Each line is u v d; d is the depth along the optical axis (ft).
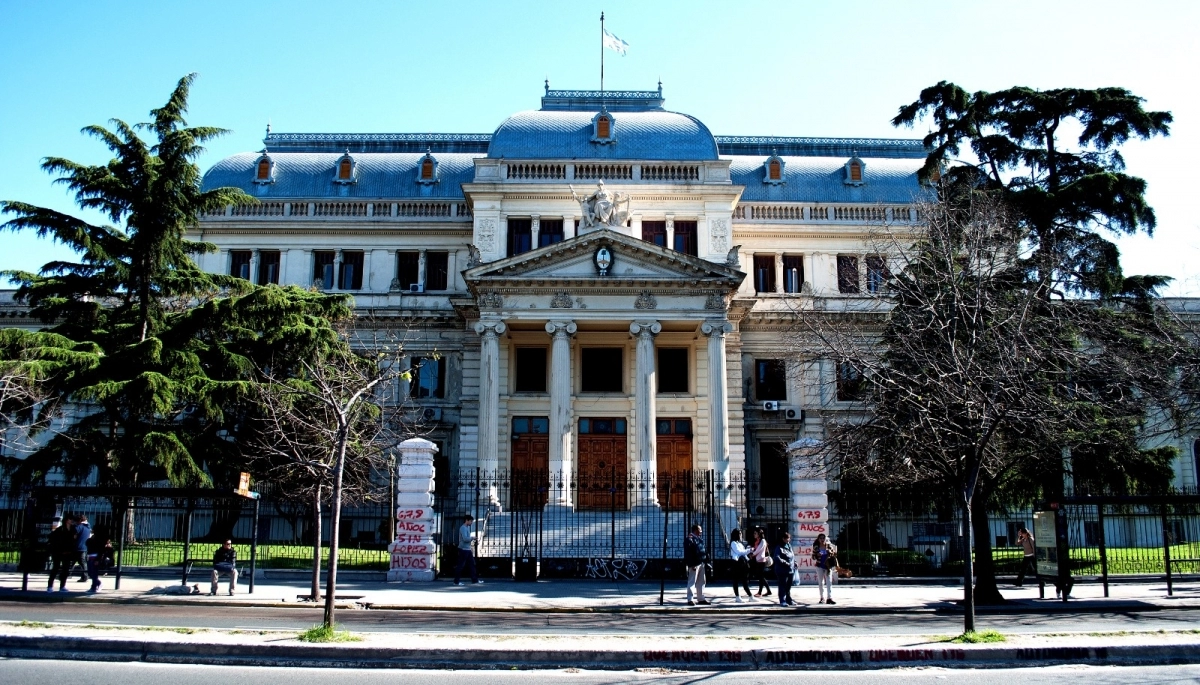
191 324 123.75
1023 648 52.13
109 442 114.21
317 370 112.06
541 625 66.85
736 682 46.57
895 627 66.85
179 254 131.34
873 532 146.10
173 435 113.19
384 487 146.30
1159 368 112.37
